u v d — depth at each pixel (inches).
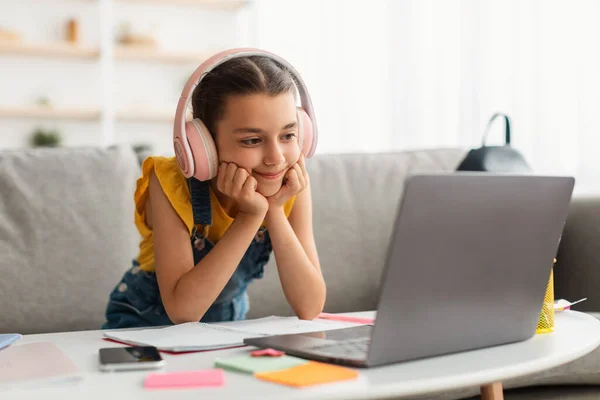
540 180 30.8
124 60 214.2
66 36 208.1
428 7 136.6
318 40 165.8
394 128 146.9
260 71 44.3
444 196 27.0
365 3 154.9
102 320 62.4
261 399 23.5
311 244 55.6
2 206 61.7
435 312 29.4
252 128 44.2
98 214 64.0
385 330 27.7
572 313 45.4
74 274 61.9
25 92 205.8
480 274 30.6
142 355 30.0
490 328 32.5
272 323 43.5
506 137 66.5
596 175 99.7
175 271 48.6
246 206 46.4
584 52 101.0
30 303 60.3
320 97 165.3
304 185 49.3
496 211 29.6
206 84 46.0
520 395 61.0
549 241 33.3
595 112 99.7
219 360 28.9
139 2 215.5
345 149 160.2
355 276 71.9
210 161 44.7
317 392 24.3
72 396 24.2
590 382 60.2
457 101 129.2
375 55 153.3
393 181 76.5
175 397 23.7
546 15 107.1
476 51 121.4
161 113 209.8
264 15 177.3
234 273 53.6
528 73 111.2
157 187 50.1
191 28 221.9
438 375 27.0
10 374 27.5
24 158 64.4
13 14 203.9
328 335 34.7
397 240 26.3
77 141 210.4
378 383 25.5
